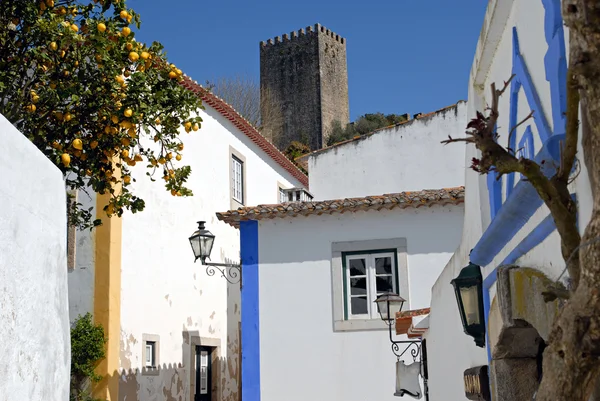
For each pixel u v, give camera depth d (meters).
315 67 55.84
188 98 7.15
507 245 4.06
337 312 10.54
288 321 10.64
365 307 10.58
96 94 6.67
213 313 14.30
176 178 7.54
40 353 4.51
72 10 6.90
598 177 1.97
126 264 11.32
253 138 17.44
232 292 15.30
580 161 2.72
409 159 16.20
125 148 7.10
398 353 10.27
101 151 6.89
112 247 10.92
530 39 3.74
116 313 10.87
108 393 10.41
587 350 1.94
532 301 3.28
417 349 10.09
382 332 10.37
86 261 10.95
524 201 3.36
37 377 4.43
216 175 15.20
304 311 10.64
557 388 2.01
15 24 6.58
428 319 8.17
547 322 3.03
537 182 2.35
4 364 3.91
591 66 1.94
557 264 3.07
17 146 4.24
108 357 10.54
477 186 5.03
